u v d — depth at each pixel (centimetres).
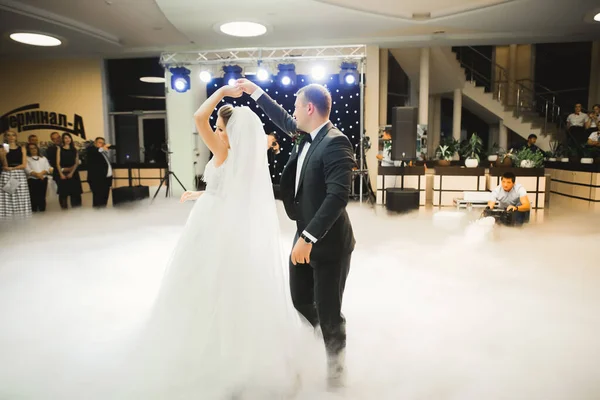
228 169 207
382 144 1012
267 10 697
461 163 979
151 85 1084
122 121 945
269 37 887
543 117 1241
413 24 789
